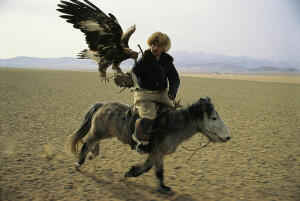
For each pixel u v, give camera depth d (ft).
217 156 22.15
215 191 15.81
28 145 24.00
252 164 20.35
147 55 14.34
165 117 15.01
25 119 35.14
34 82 102.47
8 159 20.24
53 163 19.71
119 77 14.57
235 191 15.83
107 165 19.58
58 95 63.16
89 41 13.55
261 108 50.93
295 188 16.25
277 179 17.60
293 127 33.91
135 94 15.17
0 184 15.92
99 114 16.84
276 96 75.61
